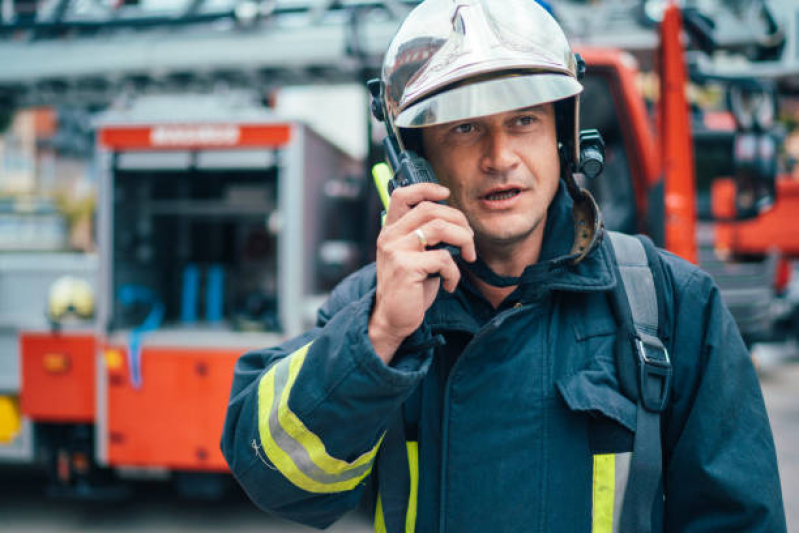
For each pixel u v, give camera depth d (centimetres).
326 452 77
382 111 96
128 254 306
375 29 365
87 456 309
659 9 339
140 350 290
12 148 1755
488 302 91
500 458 82
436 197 76
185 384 289
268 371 84
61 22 400
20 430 305
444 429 84
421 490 86
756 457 81
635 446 81
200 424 287
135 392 291
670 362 86
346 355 73
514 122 84
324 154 325
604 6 345
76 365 296
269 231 329
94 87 420
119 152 291
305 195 290
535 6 85
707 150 511
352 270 341
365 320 74
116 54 393
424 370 74
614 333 86
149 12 396
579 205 93
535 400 83
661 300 88
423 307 74
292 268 285
